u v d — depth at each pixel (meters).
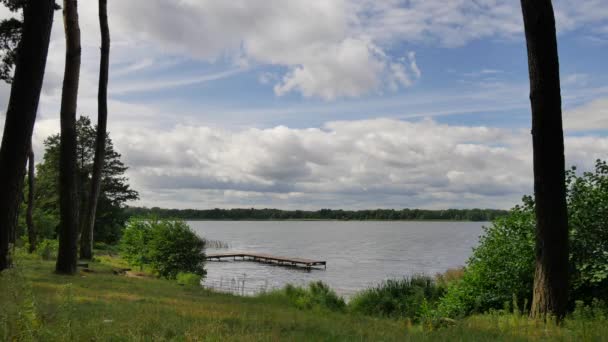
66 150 17.48
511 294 13.18
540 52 10.65
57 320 6.17
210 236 173.25
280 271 56.91
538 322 9.87
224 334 7.21
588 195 12.20
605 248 11.66
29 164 31.36
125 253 30.67
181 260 27.94
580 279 11.73
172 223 28.95
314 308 16.69
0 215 12.18
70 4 17.61
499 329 9.10
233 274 53.19
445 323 10.91
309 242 128.50
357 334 8.14
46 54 13.28
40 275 15.41
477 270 14.04
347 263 66.31
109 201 60.34
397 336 8.27
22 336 5.20
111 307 9.34
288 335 7.75
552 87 10.62
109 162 61.28
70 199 17.41
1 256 11.97
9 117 12.71
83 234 23.31
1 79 18.56
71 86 17.58
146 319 7.84
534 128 10.81
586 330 8.19
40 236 46.03
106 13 21.64
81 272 18.39
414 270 55.72
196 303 12.21
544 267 10.62
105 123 22.28
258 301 16.36
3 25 17.61
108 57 21.81
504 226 13.94
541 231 10.72
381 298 18.73
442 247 101.44
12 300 5.91
